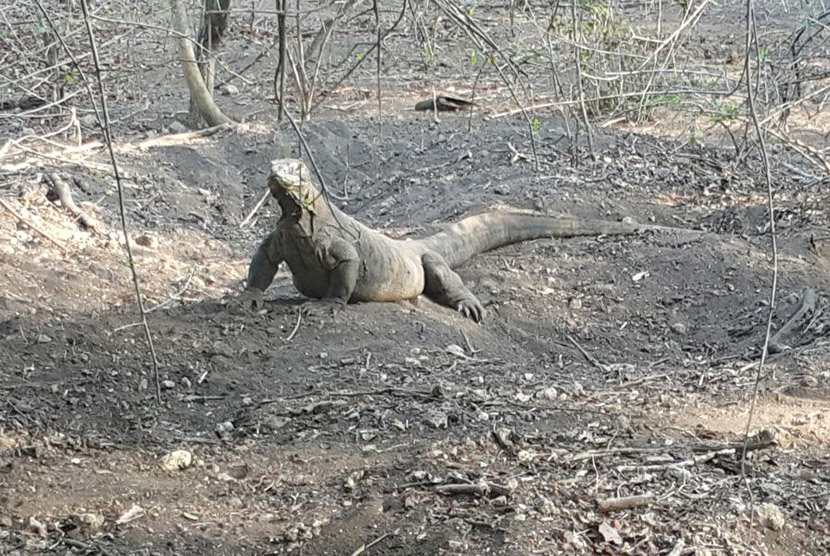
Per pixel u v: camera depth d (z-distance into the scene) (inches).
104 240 510.0
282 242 416.8
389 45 941.2
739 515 261.7
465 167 652.1
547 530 253.9
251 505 277.9
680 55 829.2
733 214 562.6
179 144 671.8
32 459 301.9
